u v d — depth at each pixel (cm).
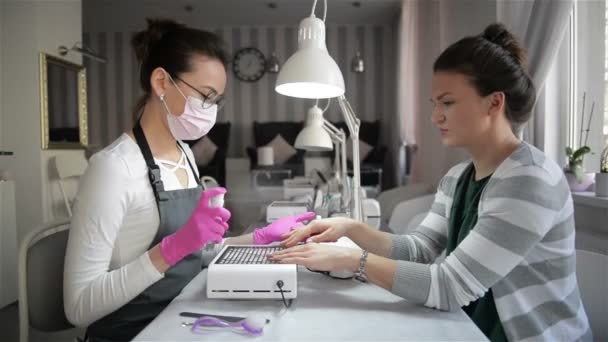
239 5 562
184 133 104
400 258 109
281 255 87
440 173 336
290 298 83
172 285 100
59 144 330
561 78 194
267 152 532
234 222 382
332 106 679
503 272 79
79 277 82
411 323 74
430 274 81
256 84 679
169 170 104
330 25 664
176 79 96
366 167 589
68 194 340
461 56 88
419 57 392
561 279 89
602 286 102
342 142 201
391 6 569
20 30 309
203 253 121
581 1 188
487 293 93
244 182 618
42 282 93
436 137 344
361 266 84
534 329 87
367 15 612
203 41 98
